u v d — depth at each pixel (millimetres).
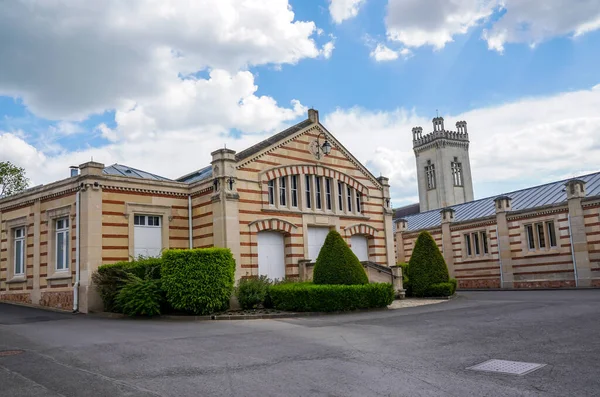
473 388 7207
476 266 38750
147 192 22281
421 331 12852
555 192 35531
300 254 24703
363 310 19109
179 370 8688
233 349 10594
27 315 18953
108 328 14492
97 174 20641
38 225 22859
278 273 24109
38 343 11750
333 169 27375
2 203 25469
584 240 30922
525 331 12188
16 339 12477
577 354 9250
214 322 15938
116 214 21156
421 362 9000
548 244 33469
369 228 28922
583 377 7621
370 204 29453
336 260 20141
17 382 8133
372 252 29109
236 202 22141
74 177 20906
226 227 21547
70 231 21031
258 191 23391
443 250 41969
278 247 24406
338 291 18531
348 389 7344
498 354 9500
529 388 7125
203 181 23000
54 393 7457
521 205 36688
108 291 19328
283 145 24984
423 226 45688
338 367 8727
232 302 19047
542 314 15539
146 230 22312
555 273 32688
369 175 29734
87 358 9828
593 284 30266
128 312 18047
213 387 7574
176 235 22969
